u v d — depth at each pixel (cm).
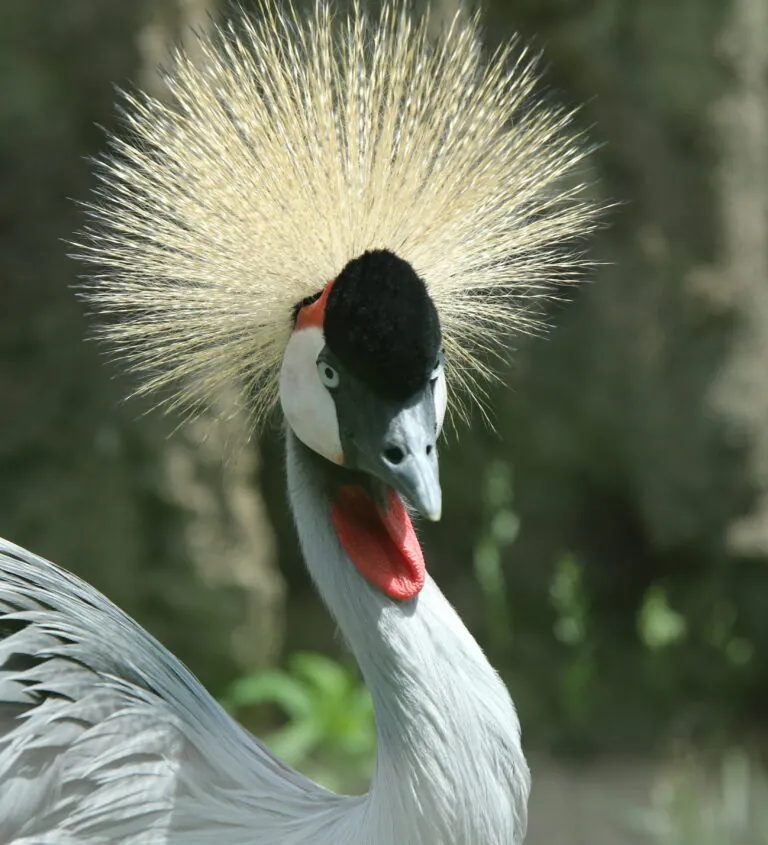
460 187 712
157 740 694
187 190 711
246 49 736
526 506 1706
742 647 1655
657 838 1368
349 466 648
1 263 1513
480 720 634
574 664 1669
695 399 1639
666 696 1648
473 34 737
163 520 1540
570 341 1644
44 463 1541
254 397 730
